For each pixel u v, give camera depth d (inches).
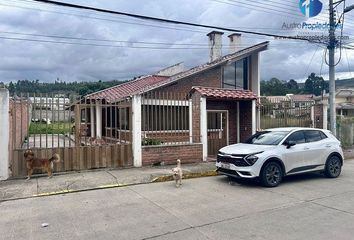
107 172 387.5
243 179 352.2
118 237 194.7
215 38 815.1
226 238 190.1
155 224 216.7
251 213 239.3
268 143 358.6
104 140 454.9
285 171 341.7
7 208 260.4
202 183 350.6
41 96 376.8
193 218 228.5
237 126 610.9
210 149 581.3
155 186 336.8
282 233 197.3
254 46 727.1
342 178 381.1
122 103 430.0
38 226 216.4
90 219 229.3
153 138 452.4
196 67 726.5
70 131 394.3
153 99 461.1
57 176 366.0
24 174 361.1
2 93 348.2
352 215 233.3
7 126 351.6
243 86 756.0
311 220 222.1
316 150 368.8
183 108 482.9
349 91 2331.4
